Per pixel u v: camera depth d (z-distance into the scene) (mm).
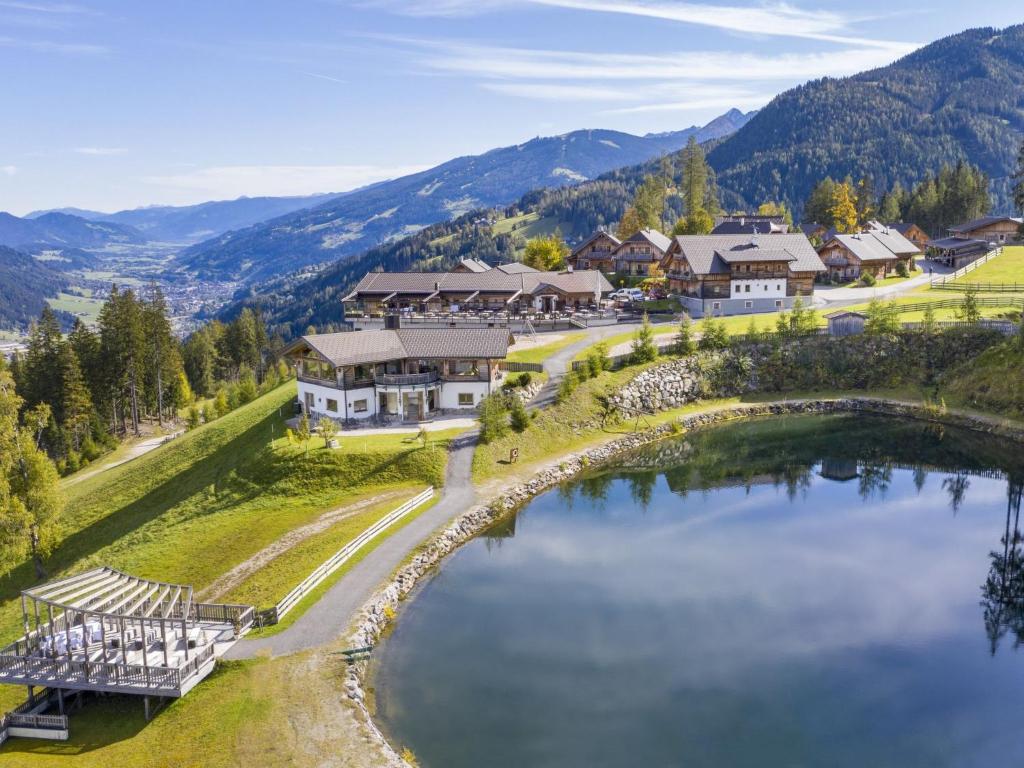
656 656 41906
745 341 102875
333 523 59375
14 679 35875
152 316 136125
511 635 44188
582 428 83812
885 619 46438
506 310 123000
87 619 40750
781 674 40219
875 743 34469
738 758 33281
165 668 35719
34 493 63719
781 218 188500
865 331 103000
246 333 188125
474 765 32469
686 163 193875
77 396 114625
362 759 32094
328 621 43594
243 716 34781
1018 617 46594
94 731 34719
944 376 98125
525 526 62625
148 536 65875
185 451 86812
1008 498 69000
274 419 84875
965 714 36750
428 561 54125
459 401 83750
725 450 83938
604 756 33250
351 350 80438
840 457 81438
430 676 39688
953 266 158625
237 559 55062
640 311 123812
